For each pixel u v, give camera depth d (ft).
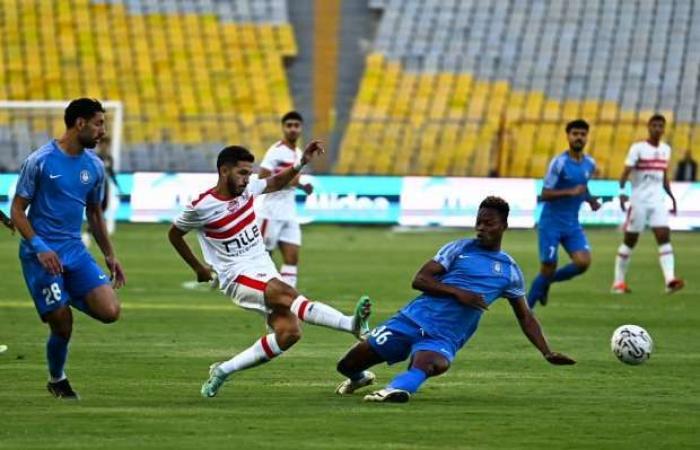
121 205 298.76
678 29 392.47
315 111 380.99
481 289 94.94
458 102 380.99
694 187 292.20
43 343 131.03
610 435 82.53
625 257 195.42
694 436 82.53
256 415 88.53
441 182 304.30
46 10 399.24
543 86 384.06
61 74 383.04
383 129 366.02
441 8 404.36
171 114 375.04
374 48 394.93
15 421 85.35
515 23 398.21
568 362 94.68
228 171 96.78
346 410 90.99
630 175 196.13
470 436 81.46
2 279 203.62
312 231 316.60
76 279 94.68
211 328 145.79
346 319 93.86
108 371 111.96
